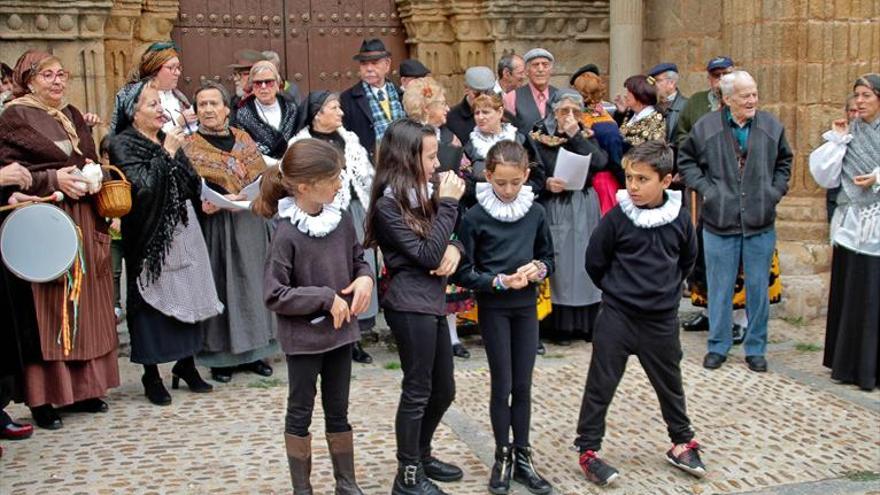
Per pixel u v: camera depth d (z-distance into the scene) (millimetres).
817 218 8141
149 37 8875
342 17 9680
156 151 5895
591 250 4887
